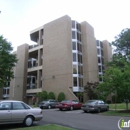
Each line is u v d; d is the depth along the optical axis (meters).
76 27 42.78
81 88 39.28
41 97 35.69
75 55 40.09
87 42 43.31
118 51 40.66
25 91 45.47
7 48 32.31
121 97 19.70
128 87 18.36
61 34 39.44
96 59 46.81
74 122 12.66
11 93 47.50
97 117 15.75
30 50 46.00
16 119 10.28
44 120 13.58
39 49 43.75
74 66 39.28
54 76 37.97
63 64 37.22
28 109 10.89
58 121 13.13
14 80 47.50
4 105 10.22
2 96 55.19
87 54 42.41
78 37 42.84
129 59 24.72
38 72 42.22
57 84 36.97
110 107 26.66
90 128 10.32
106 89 19.83
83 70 42.03
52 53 39.81
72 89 36.69
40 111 11.33
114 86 19.30
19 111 10.47
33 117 10.98
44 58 41.06
